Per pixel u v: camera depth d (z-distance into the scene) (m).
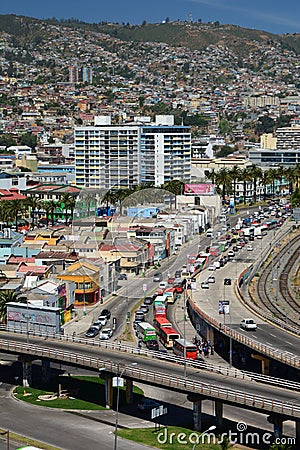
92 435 196.12
